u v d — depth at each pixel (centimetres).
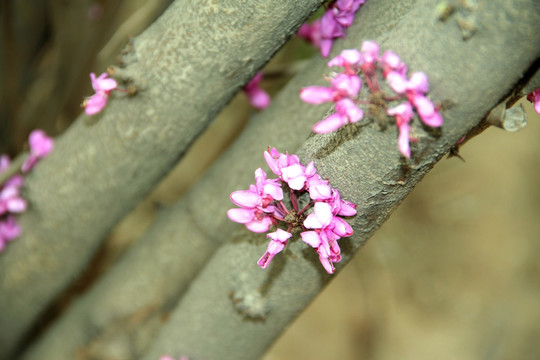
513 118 29
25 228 38
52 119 48
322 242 29
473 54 28
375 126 29
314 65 34
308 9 31
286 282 33
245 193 30
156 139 34
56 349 42
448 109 29
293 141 34
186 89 33
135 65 33
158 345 37
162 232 39
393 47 29
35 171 37
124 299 40
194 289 36
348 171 30
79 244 38
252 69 33
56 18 45
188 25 32
